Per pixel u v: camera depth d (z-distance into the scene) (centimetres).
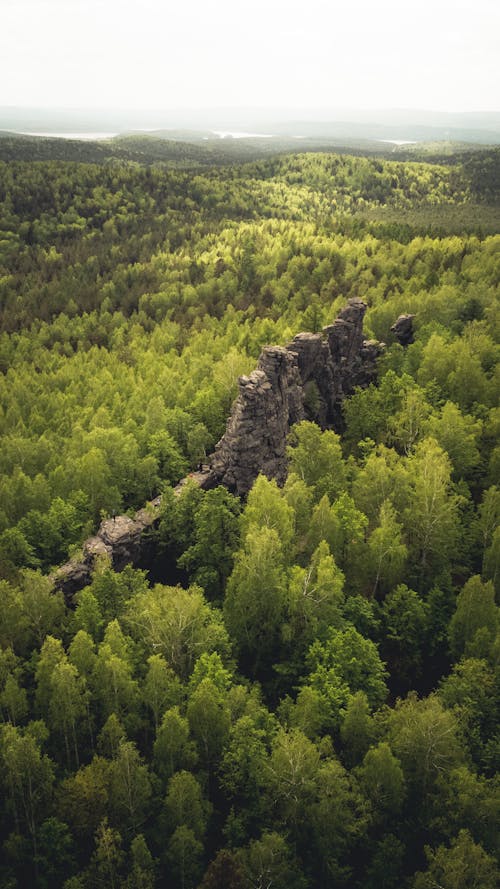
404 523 7494
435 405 10581
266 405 8781
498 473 8756
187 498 8081
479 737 4991
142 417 12306
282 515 7200
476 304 14412
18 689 5109
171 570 8206
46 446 11131
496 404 10675
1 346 19775
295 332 15550
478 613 6006
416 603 6612
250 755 4753
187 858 4328
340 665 5544
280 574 6481
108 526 7806
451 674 5988
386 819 4559
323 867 4428
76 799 4372
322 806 4309
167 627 5744
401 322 14912
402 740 4712
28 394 14825
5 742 4466
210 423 11400
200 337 17350
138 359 16975
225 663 5912
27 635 5919
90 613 5912
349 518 7325
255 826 4697
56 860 4350
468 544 7669
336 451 8688
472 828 4266
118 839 4131
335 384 12100
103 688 5112
